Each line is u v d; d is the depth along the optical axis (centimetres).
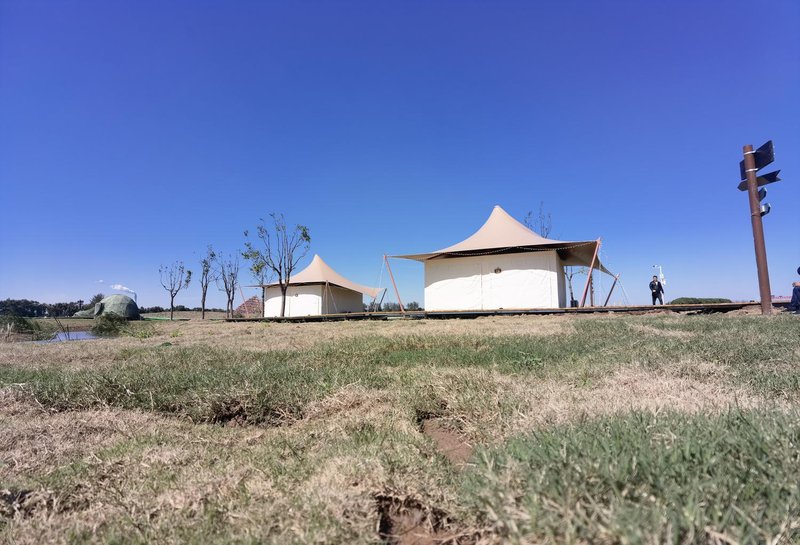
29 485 209
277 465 224
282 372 455
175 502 183
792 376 313
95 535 165
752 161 1070
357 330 1158
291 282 3011
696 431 173
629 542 105
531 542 120
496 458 175
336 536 149
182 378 437
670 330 722
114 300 2975
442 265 2020
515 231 2016
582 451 158
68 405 381
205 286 3622
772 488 126
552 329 858
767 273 1044
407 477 194
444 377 388
